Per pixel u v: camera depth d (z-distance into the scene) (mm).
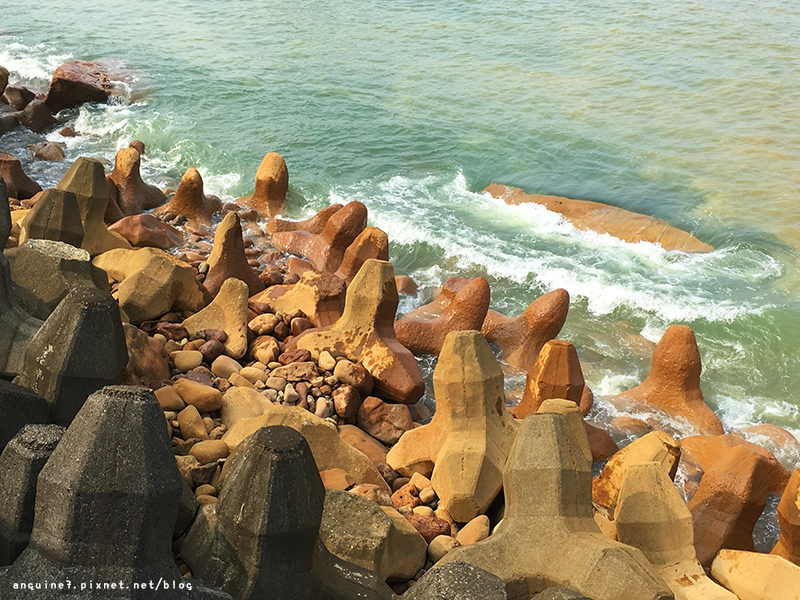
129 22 23812
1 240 5637
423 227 11977
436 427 6039
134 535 3266
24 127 15078
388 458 6320
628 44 21375
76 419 3346
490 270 11008
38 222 7523
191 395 6234
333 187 13375
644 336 9719
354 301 7578
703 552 5770
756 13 24125
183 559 4020
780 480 6906
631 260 11344
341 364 7219
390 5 25562
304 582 3742
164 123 15664
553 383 6965
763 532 6492
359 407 7035
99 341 4430
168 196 12141
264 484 3602
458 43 21688
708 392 8758
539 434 4574
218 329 7590
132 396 3361
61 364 4363
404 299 10141
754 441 7789
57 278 5980
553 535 4367
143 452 3285
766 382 8961
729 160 14617
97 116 16047
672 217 12508
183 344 7395
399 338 8562
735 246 11688
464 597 3094
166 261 7836
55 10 25328
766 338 9570
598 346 9422
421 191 13477
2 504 3506
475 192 13578
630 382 8680
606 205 12859
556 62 20188
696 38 21844
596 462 7121
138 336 6398
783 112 16812
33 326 5152
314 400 6988
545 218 12617
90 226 8758
